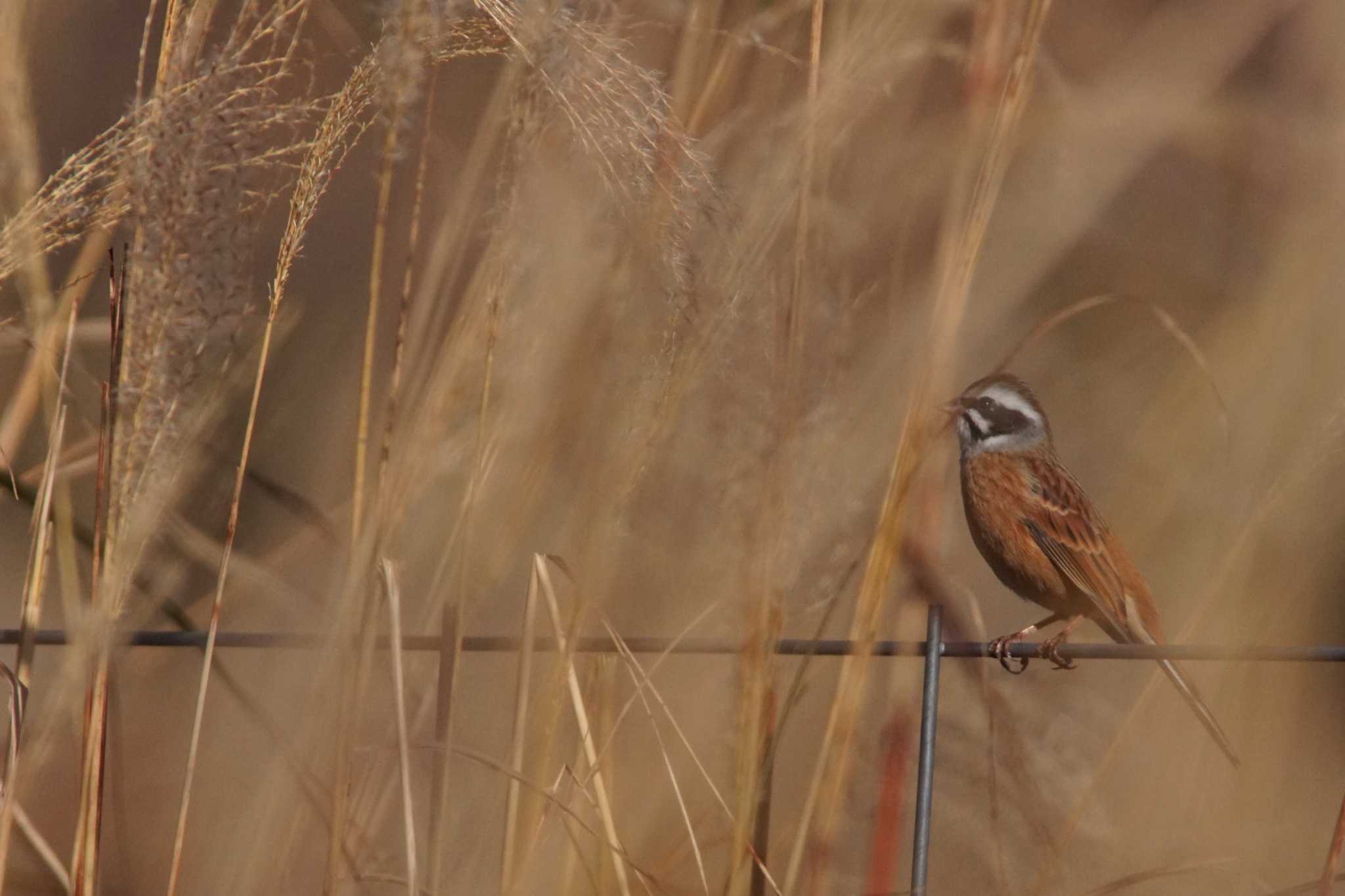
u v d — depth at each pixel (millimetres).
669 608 6844
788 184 6500
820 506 6418
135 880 8867
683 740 6559
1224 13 12008
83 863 5906
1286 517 10031
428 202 8758
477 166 7086
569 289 6828
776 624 6309
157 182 5652
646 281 6824
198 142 5676
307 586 9320
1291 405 10781
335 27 7148
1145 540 10844
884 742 7738
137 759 9391
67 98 13062
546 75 5969
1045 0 7402
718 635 6895
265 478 7336
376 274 6109
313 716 6336
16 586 11539
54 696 6250
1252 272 12273
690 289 6324
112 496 5809
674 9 7934
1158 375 12750
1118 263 13203
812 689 8555
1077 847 8102
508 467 6988
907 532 7422
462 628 6508
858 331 7836
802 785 8391
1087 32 12469
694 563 6668
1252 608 9859
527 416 6863
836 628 8219
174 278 5660
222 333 5902
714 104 7816
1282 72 12594
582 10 6480
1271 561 10039
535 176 6227
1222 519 10539
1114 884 7281
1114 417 12742
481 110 8266
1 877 5953
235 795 8930
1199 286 12883
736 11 8266
